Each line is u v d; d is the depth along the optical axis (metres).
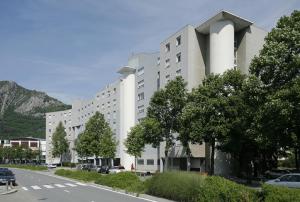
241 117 34.72
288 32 26.66
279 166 62.03
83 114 110.62
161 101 44.38
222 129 35.22
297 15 27.88
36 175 54.91
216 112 36.28
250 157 44.91
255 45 56.78
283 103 24.55
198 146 53.62
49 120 132.50
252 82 28.45
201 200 15.93
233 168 49.56
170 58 60.69
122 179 28.77
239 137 36.41
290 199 11.73
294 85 24.62
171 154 57.66
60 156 116.81
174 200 18.62
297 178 22.92
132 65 82.25
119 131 83.69
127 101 81.81
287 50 26.31
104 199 20.02
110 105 90.50
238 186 14.67
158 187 20.47
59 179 43.16
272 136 26.70
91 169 62.38
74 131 118.19
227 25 53.97
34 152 148.75
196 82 56.31
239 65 56.78
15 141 172.88
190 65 56.06
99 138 73.75
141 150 60.19
